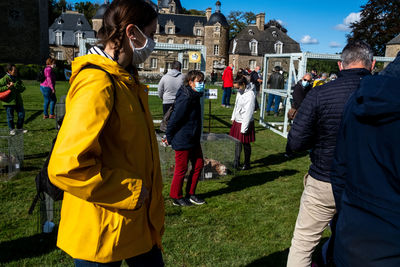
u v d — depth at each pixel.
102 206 1.39
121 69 1.43
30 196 4.36
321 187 2.29
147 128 1.58
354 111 1.38
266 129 10.24
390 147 1.22
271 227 3.75
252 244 3.36
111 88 1.35
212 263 3.01
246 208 4.26
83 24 62.34
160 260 1.72
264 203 4.45
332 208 2.31
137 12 1.48
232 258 3.10
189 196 4.36
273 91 10.09
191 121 3.96
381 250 1.21
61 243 1.46
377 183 1.25
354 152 1.36
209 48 66.25
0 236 3.30
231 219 3.92
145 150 1.52
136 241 1.49
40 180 1.72
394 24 37.47
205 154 5.55
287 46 59.69
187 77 3.89
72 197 1.44
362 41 2.31
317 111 2.25
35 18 37.12
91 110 1.26
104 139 1.39
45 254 3.03
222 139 5.67
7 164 4.95
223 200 4.52
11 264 2.84
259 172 5.92
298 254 2.42
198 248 3.25
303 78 7.32
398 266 1.18
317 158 2.32
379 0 37.69
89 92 1.29
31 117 9.88
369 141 1.29
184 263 3.00
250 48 58.78
